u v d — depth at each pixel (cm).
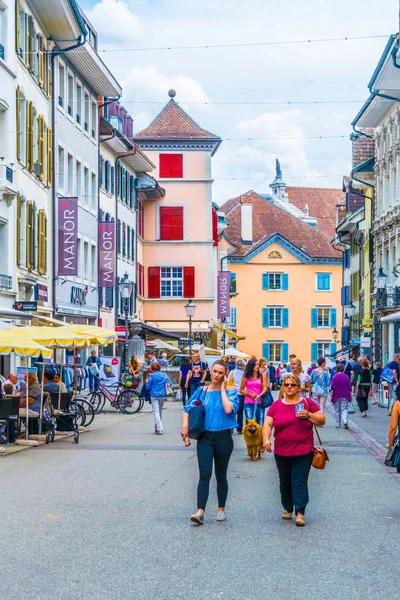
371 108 5056
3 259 3123
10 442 2127
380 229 5300
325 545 1038
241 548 1016
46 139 3719
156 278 6656
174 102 6912
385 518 1210
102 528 1120
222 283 7056
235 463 1800
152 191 6244
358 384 3278
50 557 964
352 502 1339
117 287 5162
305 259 9606
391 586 859
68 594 818
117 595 816
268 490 1445
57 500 1322
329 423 2953
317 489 1469
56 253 3809
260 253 9594
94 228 4619
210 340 6900
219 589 840
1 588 837
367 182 5638
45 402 2216
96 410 3375
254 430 1817
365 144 6494
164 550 1002
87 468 1691
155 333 5356
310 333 9638
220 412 1175
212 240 6688
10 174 3120
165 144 6694
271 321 9612
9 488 1436
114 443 2183
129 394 3388
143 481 1520
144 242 6669
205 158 6706
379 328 5262
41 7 3534
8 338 1998
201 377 3241
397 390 1931
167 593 824
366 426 2816
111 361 3766
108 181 5075
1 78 3050
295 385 1172
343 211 7762
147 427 2720
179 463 1773
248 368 2052
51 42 3806
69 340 2233
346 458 1922
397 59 4031
